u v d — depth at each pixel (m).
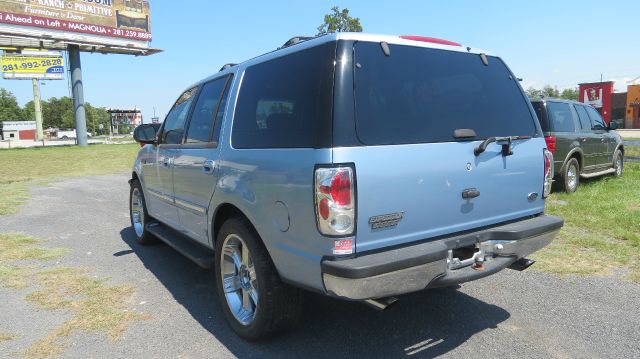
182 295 4.45
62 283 4.78
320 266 2.72
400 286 2.75
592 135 10.05
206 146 3.96
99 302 4.27
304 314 3.93
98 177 15.66
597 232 6.30
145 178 5.73
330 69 2.81
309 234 2.77
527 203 3.65
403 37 3.20
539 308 4.00
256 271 3.28
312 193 2.71
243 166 3.34
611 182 10.66
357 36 2.94
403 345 3.40
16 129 93.38
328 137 2.69
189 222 4.46
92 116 131.38
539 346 3.36
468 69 3.47
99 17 36.19
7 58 38.16
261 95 3.40
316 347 3.38
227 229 3.59
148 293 4.51
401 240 2.89
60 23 34.03
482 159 3.27
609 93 43.19
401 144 2.88
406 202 2.87
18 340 3.54
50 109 131.62
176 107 5.04
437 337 3.51
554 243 5.86
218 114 3.95
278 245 3.03
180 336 3.60
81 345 3.46
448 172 3.07
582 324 3.70
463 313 3.92
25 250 6.04
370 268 2.58
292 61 3.17
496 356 3.22
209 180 3.84
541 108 8.78
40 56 39.38
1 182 14.25
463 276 3.05
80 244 6.40
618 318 3.80
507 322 3.75
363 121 2.79
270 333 3.41
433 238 3.07
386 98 2.93
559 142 8.83
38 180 14.80
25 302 4.27
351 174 2.65
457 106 3.29
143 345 3.46
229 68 4.12
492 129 3.45
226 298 3.70
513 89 3.77
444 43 3.42
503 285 4.54
